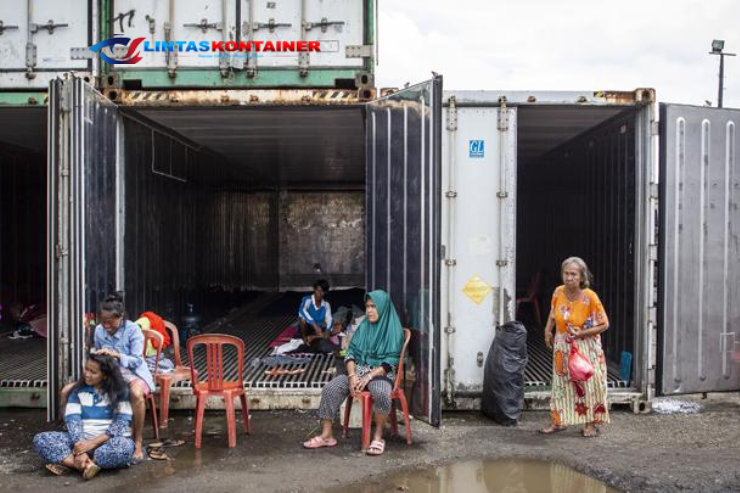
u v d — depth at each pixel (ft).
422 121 16.37
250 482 14.15
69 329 16.92
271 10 19.45
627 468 14.75
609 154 23.25
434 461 15.48
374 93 19.29
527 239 37.91
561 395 17.19
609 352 22.98
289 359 23.68
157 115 22.43
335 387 16.39
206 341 16.55
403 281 17.40
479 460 15.57
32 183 33.24
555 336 17.43
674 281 19.26
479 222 19.11
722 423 18.34
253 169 42.16
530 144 29.22
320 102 19.33
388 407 15.88
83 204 17.43
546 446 16.47
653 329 19.30
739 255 19.62
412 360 17.04
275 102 19.38
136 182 22.75
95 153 18.39
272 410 19.49
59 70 19.57
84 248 17.51
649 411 19.38
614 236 22.63
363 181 51.83
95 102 18.28
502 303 19.13
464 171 19.10
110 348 16.11
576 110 20.48
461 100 18.95
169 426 18.11
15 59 19.52
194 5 19.51
